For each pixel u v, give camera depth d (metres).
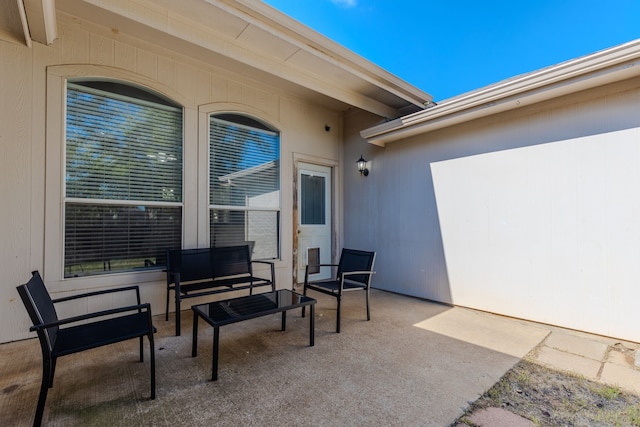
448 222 4.02
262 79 4.20
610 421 1.65
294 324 3.19
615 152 2.80
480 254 3.71
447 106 3.63
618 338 2.78
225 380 2.04
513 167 3.44
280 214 4.59
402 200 4.59
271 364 2.28
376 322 3.27
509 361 2.36
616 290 2.80
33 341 2.70
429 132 4.25
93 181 3.10
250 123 4.34
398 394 1.89
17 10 2.24
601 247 2.88
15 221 2.69
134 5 2.61
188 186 3.66
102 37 3.13
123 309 1.79
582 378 2.10
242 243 4.18
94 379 2.04
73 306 2.94
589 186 2.94
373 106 4.62
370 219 5.06
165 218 3.53
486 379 2.08
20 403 1.78
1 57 2.65
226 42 3.15
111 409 1.72
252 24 2.96
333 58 3.65
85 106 3.09
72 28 2.97
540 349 2.58
